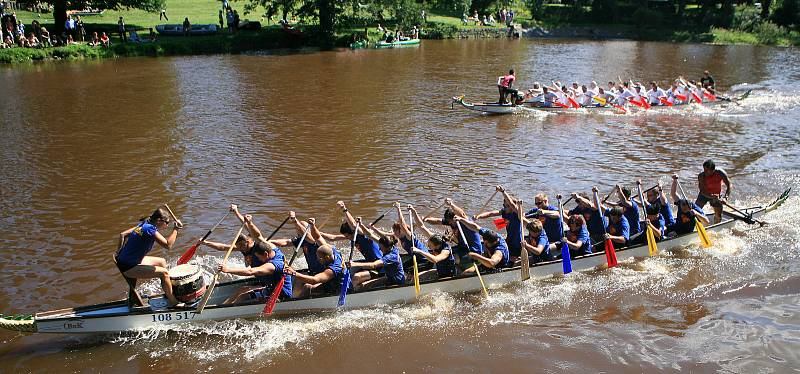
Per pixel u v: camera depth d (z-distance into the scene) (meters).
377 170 17.39
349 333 9.58
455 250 11.40
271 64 38.25
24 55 36.38
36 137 20.50
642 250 12.17
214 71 34.84
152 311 9.22
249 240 9.77
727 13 62.31
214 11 55.78
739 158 19.05
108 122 22.66
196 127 22.08
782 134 22.11
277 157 18.56
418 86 31.38
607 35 62.28
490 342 9.40
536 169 17.66
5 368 8.60
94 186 15.84
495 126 22.91
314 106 26.06
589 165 18.11
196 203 14.72
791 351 9.23
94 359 8.82
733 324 9.92
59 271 11.30
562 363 8.91
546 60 42.50
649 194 12.55
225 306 9.47
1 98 26.61
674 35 59.28
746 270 11.73
